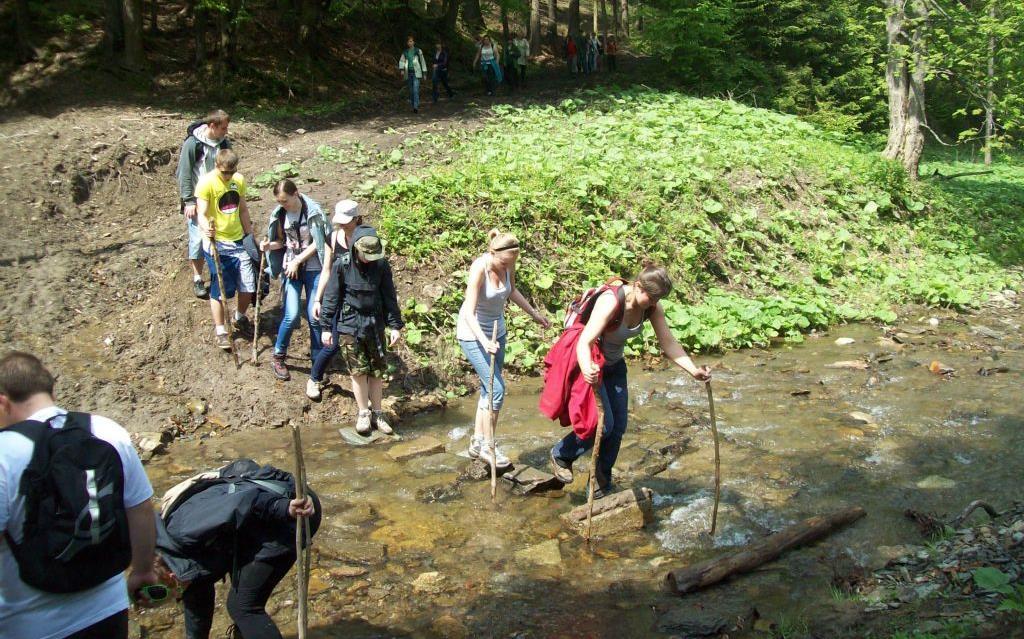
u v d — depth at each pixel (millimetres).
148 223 11539
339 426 7738
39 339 8336
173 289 9078
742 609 4520
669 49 24156
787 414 7707
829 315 11102
